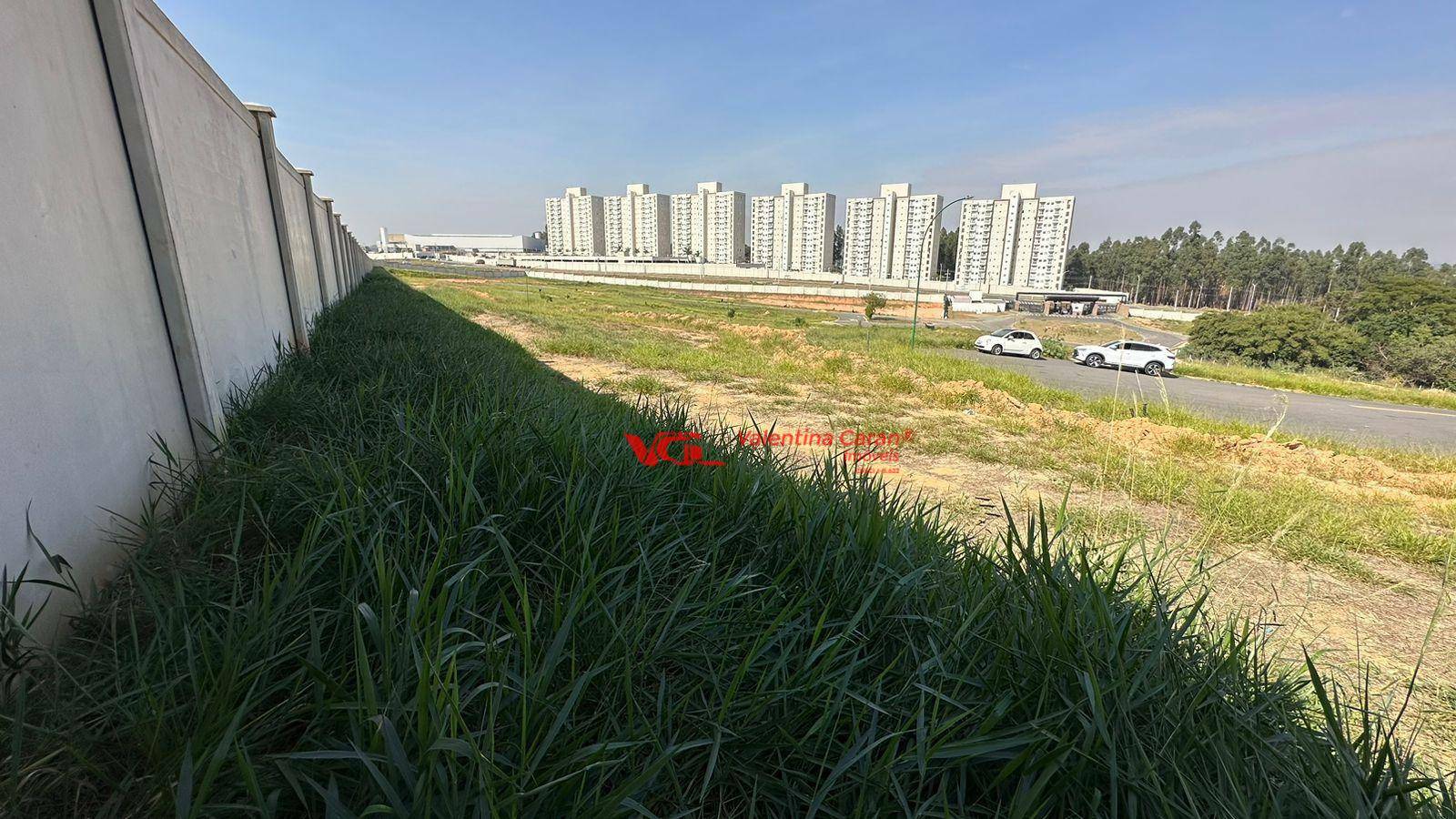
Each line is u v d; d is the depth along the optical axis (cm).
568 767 116
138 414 242
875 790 130
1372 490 619
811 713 149
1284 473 662
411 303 1555
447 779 108
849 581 196
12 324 162
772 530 229
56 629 171
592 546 197
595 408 432
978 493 506
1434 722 241
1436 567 404
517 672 138
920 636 180
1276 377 2145
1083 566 171
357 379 449
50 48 202
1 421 155
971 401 958
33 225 178
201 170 376
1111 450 667
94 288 215
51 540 173
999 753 130
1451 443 1088
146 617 168
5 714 120
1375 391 1928
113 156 247
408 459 240
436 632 137
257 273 514
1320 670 272
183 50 356
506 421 270
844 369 1212
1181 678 149
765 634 149
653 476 267
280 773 114
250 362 444
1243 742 138
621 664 148
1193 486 527
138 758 116
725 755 135
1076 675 142
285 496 217
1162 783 127
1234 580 366
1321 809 118
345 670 138
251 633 136
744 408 824
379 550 157
